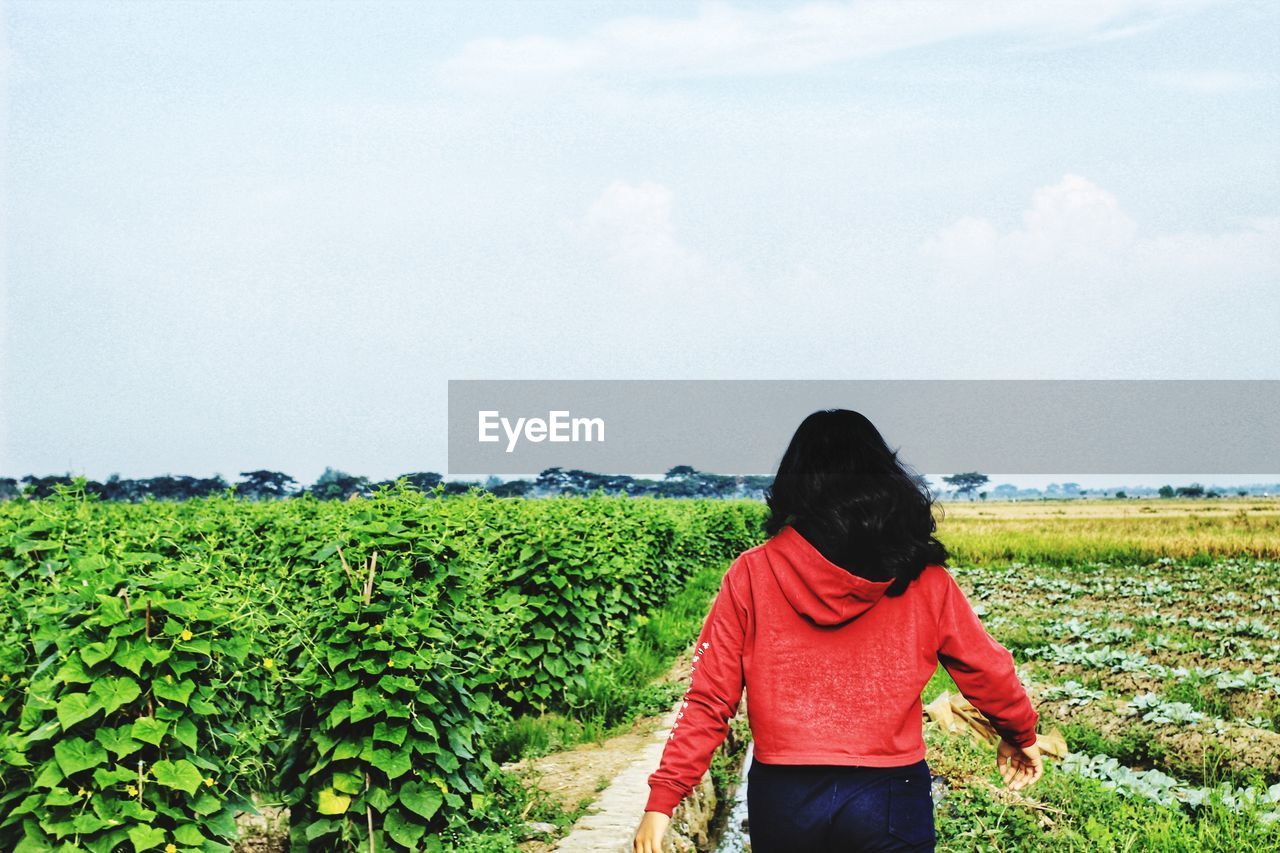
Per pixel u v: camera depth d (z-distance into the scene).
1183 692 11.41
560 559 10.50
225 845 5.32
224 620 5.55
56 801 4.81
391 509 6.44
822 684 2.94
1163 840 6.51
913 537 2.93
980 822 6.68
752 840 3.01
